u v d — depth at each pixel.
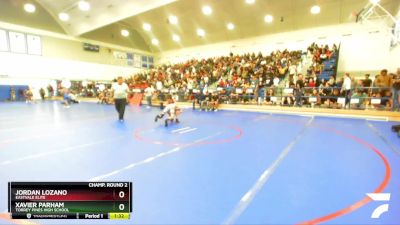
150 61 28.23
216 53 23.23
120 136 6.41
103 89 19.05
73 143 5.64
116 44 24.38
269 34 19.56
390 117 9.06
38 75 19.06
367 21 14.93
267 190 3.08
